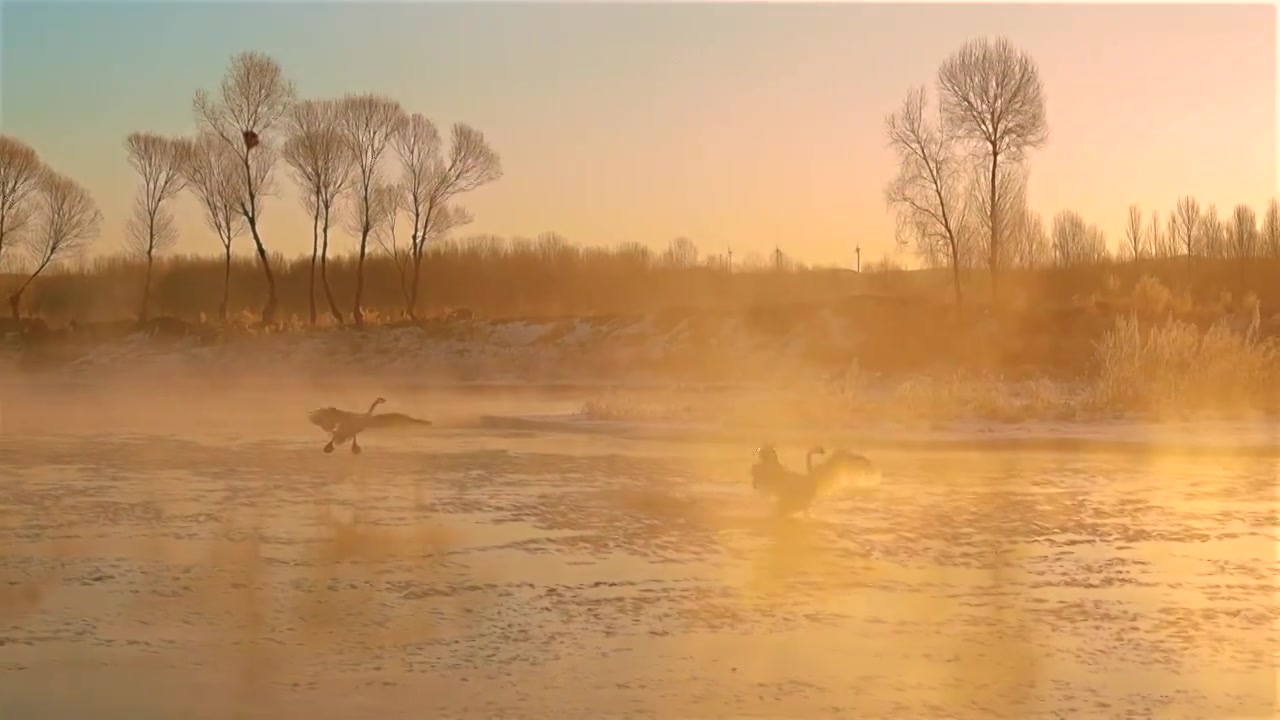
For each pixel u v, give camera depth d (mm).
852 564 13891
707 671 9930
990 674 9867
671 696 9328
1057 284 68500
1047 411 32375
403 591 12562
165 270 89750
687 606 11977
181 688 9516
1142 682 9680
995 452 25203
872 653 10438
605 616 11602
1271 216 71625
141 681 9680
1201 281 72938
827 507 17828
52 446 26750
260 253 71688
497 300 92438
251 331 68312
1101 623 11414
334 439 24578
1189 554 14523
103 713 8984
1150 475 21578
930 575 13352
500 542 15117
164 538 15367
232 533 15719
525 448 26188
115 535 15586
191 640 10805
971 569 13656
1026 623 11391
